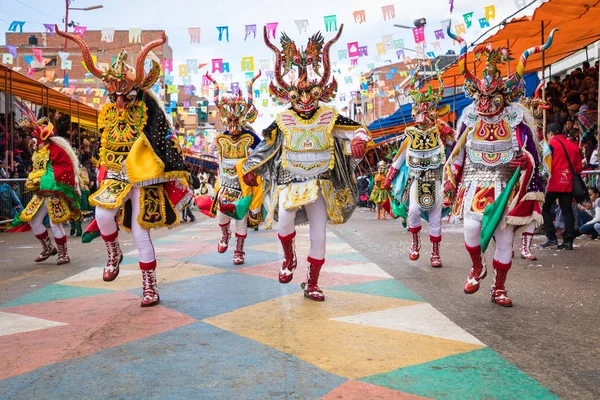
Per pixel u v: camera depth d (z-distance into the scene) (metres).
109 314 4.00
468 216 4.34
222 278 5.52
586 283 5.10
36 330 3.57
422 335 3.38
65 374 2.72
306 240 9.28
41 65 12.23
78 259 7.38
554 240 8.03
